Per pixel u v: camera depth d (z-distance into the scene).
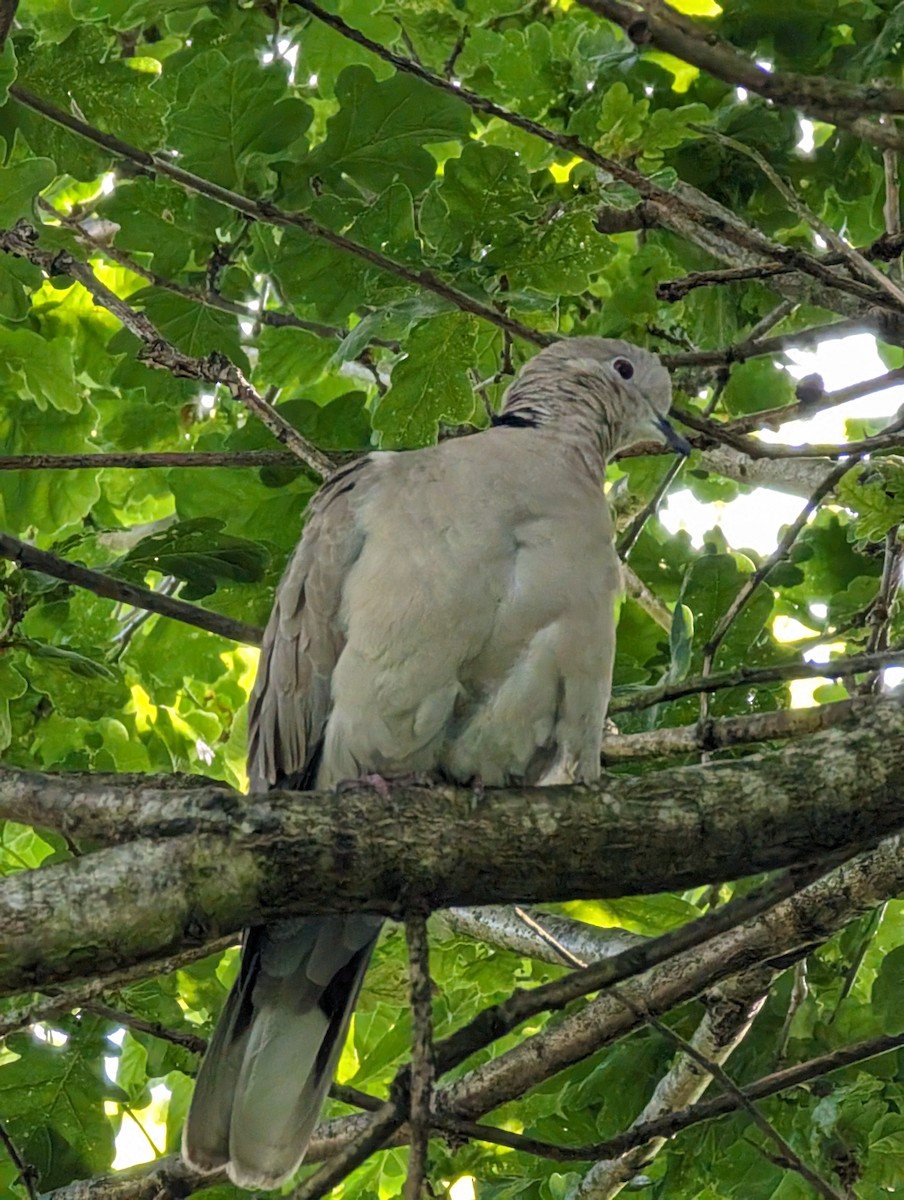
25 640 9.33
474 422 10.88
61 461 8.63
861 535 8.38
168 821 5.74
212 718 13.06
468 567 7.25
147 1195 8.05
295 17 10.82
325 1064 7.50
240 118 9.13
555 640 7.30
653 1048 9.67
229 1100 7.33
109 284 13.63
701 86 10.96
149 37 12.23
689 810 5.95
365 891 5.86
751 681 7.55
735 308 11.05
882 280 7.78
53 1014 7.34
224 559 9.54
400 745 7.45
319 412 10.84
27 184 8.88
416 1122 5.32
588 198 8.49
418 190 9.46
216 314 10.33
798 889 6.20
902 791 5.85
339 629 7.82
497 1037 6.12
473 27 10.97
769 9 10.38
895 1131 8.66
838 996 10.17
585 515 7.60
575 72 10.55
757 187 10.84
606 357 8.96
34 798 5.88
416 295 8.40
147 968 7.46
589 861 5.96
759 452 8.06
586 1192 9.31
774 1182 9.28
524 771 7.75
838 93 5.28
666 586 11.59
